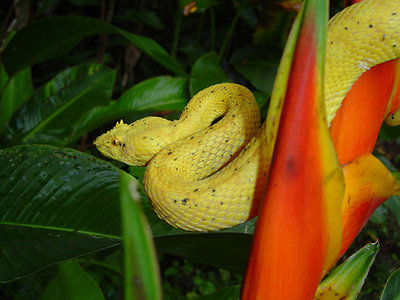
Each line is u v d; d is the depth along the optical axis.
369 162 0.21
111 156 0.38
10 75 0.76
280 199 0.18
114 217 0.33
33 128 0.80
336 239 0.19
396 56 0.22
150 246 0.12
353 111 0.21
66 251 0.31
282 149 0.18
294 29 0.17
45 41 0.68
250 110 0.29
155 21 1.31
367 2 0.22
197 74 0.72
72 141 0.79
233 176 0.23
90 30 0.65
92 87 0.82
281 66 0.17
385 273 0.95
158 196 0.25
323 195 0.18
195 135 0.28
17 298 0.69
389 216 1.04
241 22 1.50
